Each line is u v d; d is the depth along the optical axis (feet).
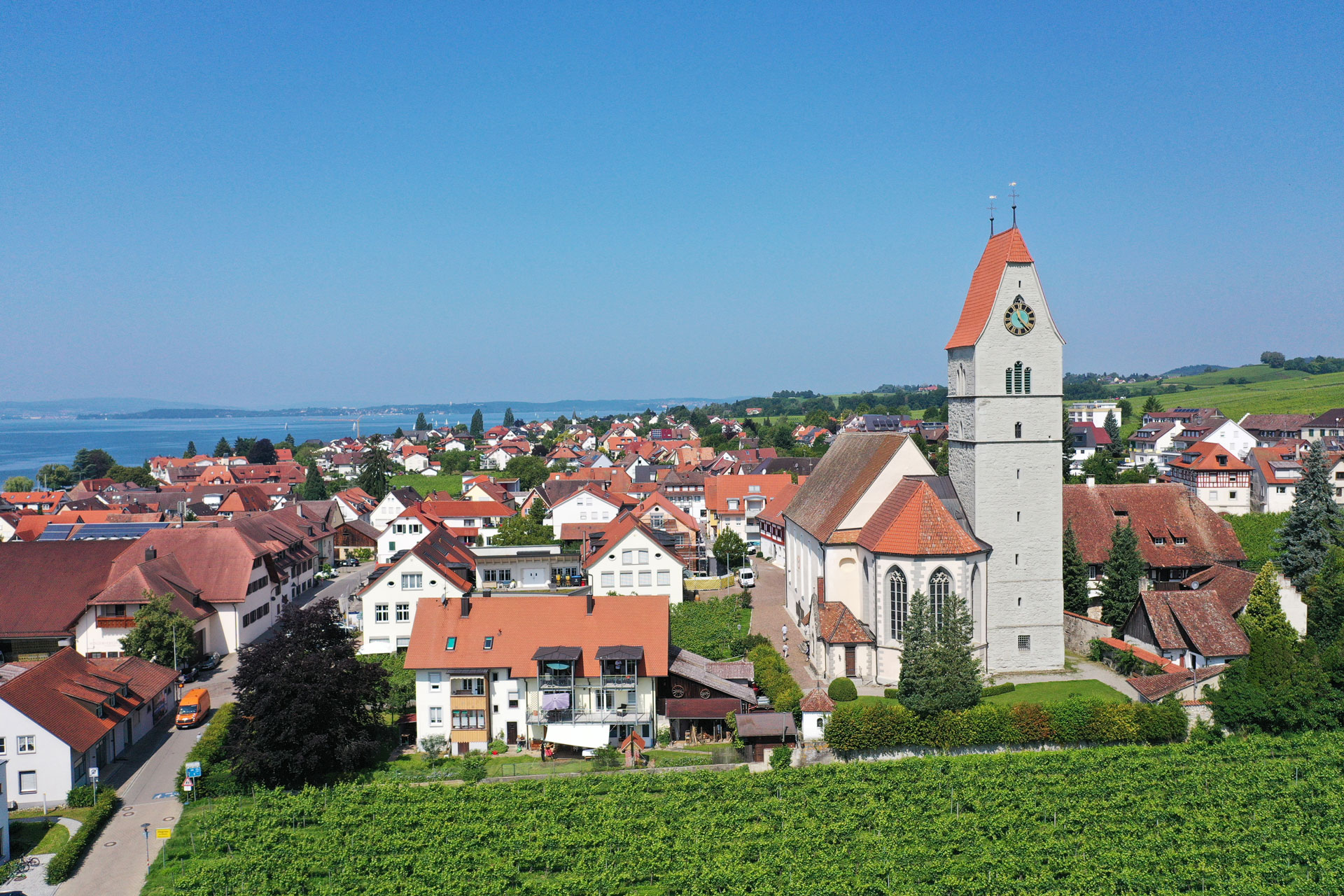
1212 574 313.73
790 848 185.68
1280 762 212.02
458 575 360.28
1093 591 333.83
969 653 234.99
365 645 340.39
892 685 270.46
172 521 511.81
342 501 625.82
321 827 203.51
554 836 190.39
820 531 303.48
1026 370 273.95
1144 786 205.26
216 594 345.51
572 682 246.68
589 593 384.68
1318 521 304.09
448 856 185.78
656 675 249.14
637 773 220.43
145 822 209.05
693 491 642.22
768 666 273.95
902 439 298.76
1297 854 178.19
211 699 292.81
